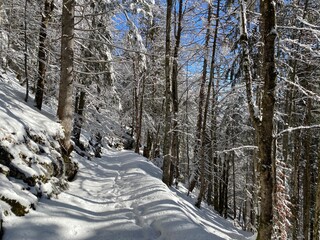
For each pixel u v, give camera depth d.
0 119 6.05
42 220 5.05
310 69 11.50
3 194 4.80
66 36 8.27
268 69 4.56
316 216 6.28
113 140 22.03
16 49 11.97
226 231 10.11
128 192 7.98
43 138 7.11
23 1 10.23
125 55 13.14
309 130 13.90
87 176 9.40
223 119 15.70
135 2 8.10
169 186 11.71
